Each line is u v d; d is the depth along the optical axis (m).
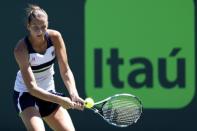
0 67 21.14
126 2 20.84
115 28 20.91
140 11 20.88
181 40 20.94
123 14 20.91
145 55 20.95
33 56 14.25
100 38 20.95
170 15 20.88
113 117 15.07
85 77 21.05
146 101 21.06
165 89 21.02
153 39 20.92
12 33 21.09
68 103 14.23
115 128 21.23
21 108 14.57
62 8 21.03
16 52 14.15
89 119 21.23
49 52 14.43
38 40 14.11
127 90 21.02
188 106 21.08
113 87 21.02
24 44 14.19
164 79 21.02
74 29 21.02
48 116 14.78
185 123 21.12
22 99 14.66
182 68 20.98
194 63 20.95
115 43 20.95
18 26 21.09
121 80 21.02
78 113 21.25
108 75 21.00
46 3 21.05
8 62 21.14
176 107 21.08
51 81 14.90
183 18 20.91
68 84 14.67
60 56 14.59
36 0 21.02
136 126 21.22
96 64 21.02
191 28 20.92
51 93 14.60
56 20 21.03
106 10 20.91
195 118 21.09
